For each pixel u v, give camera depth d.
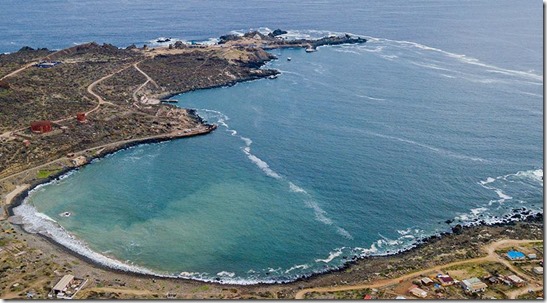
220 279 126.31
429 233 144.50
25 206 160.38
